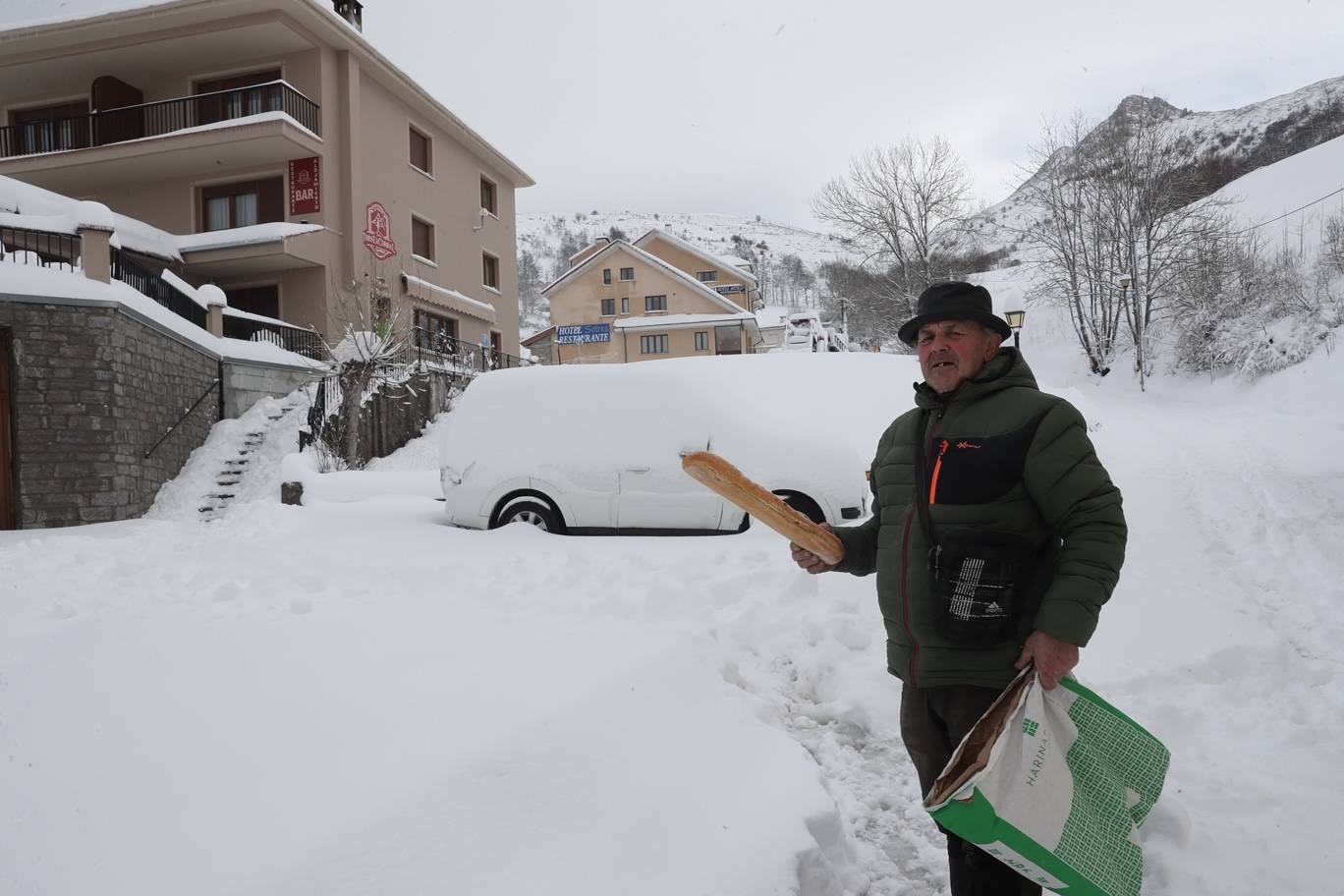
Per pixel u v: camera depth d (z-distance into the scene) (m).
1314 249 35.16
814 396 19.17
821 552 2.28
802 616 4.49
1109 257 35.97
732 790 2.48
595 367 7.70
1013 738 1.80
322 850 1.70
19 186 16.48
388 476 9.84
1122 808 1.80
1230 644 4.17
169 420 13.69
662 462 7.21
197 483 13.59
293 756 2.19
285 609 4.34
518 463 7.35
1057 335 43.12
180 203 21.34
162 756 2.22
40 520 11.53
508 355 29.84
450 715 2.46
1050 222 38.50
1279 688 3.77
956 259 44.16
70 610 4.70
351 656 3.14
